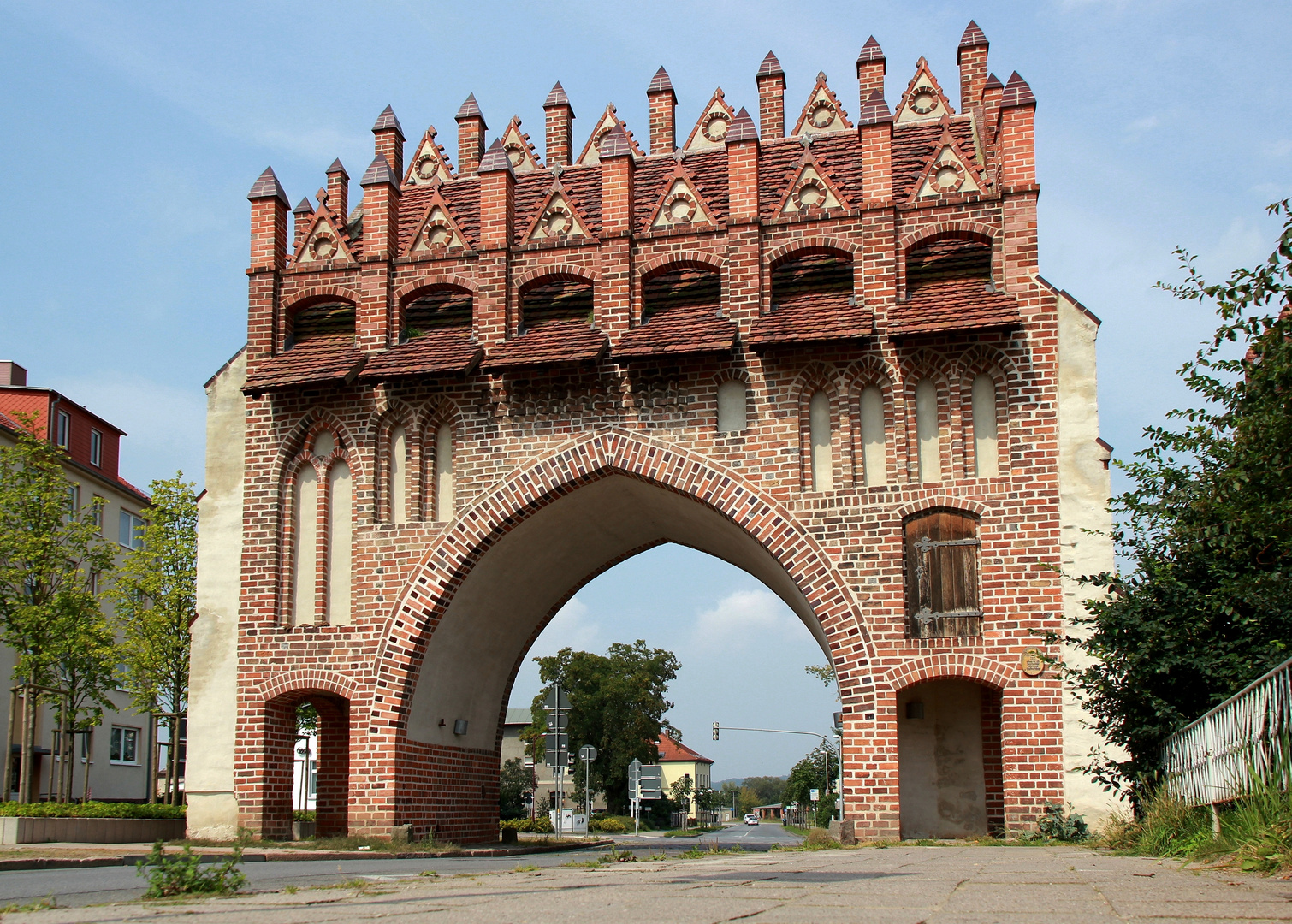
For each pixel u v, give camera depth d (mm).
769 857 14312
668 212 23219
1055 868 10242
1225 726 11758
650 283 23734
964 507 20953
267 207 24703
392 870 14086
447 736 24578
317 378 22984
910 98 26219
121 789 51562
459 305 24625
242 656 23250
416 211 27359
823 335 21141
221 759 23141
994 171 23719
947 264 22406
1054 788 19859
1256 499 12945
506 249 23531
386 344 23828
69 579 31172
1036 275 21406
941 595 20953
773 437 21875
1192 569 15367
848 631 21000
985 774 21688
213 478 24438
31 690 30219
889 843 19469
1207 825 12344
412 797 22797
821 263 23016
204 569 24062
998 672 20406
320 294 24344
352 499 23484
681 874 10273
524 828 40688
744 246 22531
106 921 6719
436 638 23109
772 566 23453
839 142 26016
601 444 22516
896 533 21141
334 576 23359
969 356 21344
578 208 23812
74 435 49000
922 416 21531
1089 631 20172
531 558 24797
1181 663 14938
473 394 23188
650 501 24391
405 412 23406
